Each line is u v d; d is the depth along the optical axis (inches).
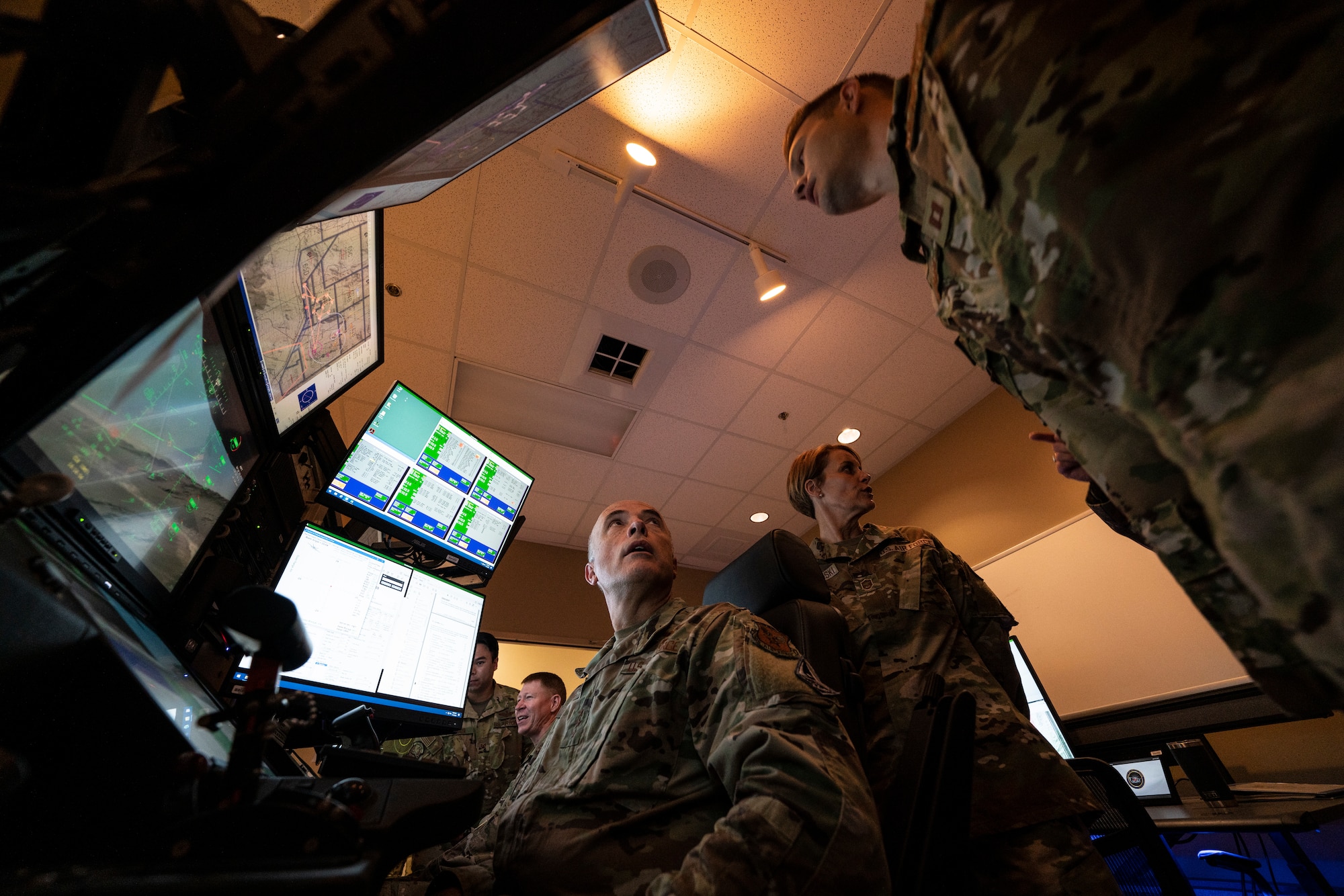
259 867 12.8
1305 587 15.5
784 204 109.3
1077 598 117.5
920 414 167.5
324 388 50.0
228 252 16.6
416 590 54.3
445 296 120.3
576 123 94.6
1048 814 40.0
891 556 60.8
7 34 18.8
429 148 20.6
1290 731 93.3
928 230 30.9
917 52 28.1
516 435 157.8
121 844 17.2
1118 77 19.1
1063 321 21.5
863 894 23.2
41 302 16.2
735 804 27.0
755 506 197.6
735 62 88.3
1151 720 100.7
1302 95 15.7
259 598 16.6
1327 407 14.6
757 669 31.7
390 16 17.1
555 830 31.4
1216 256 16.9
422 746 87.5
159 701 20.2
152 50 19.1
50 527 20.3
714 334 134.6
